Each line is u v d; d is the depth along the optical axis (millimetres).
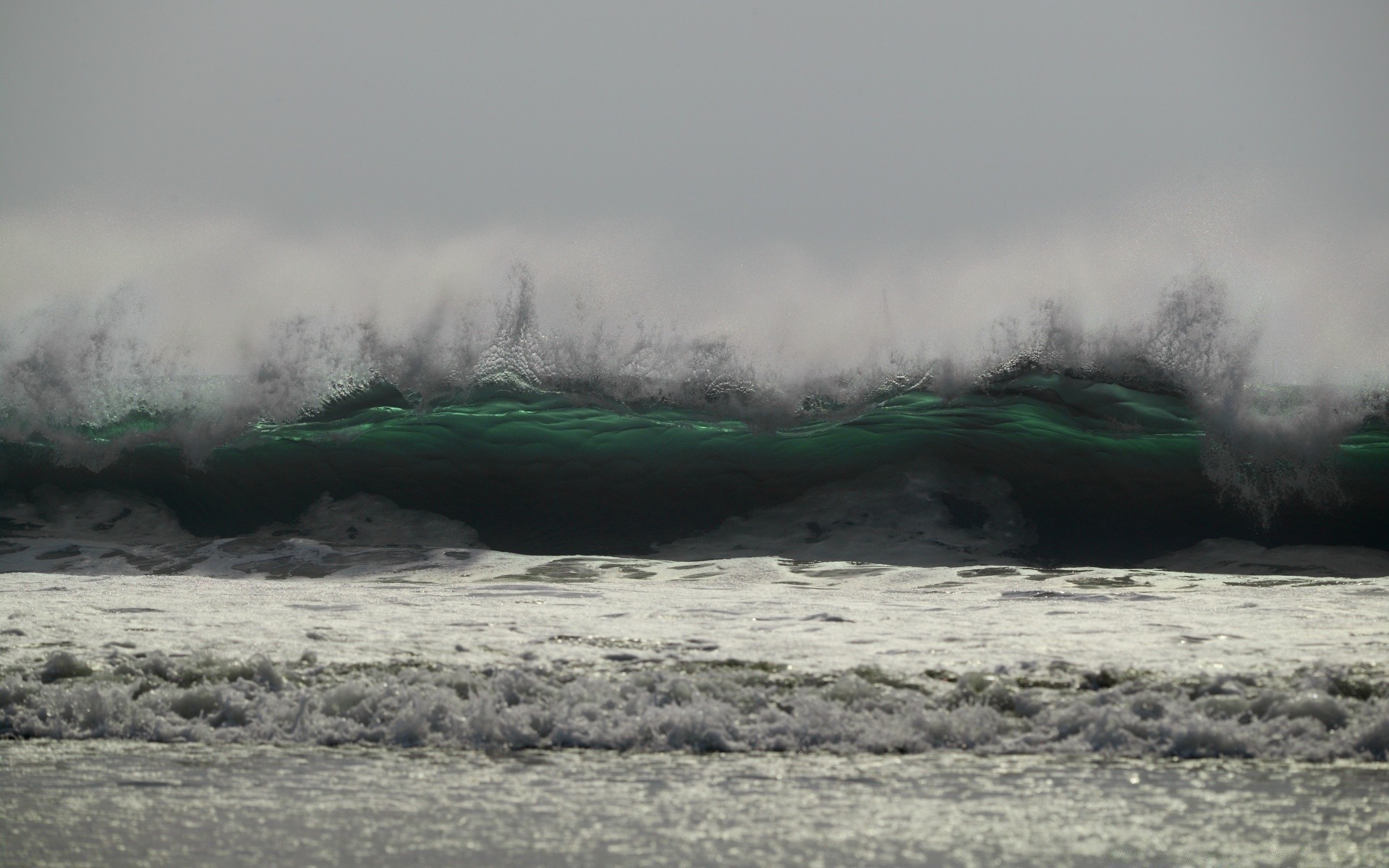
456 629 26938
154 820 14047
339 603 31906
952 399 59094
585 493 53125
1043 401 58062
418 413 59531
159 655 21969
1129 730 18188
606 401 60656
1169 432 55281
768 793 15320
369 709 19438
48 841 13117
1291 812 14359
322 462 55219
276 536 50938
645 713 18812
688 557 47406
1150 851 12766
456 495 53156
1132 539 48625
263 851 12773
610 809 14531
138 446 56125
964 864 12320
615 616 29469
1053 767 16766
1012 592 36062
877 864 12312
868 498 50938
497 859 12469
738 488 52688
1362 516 49531
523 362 62438
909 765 16984
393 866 12242
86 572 43906
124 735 18922
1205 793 15289
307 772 16562
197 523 51938
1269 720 18484
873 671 21344
